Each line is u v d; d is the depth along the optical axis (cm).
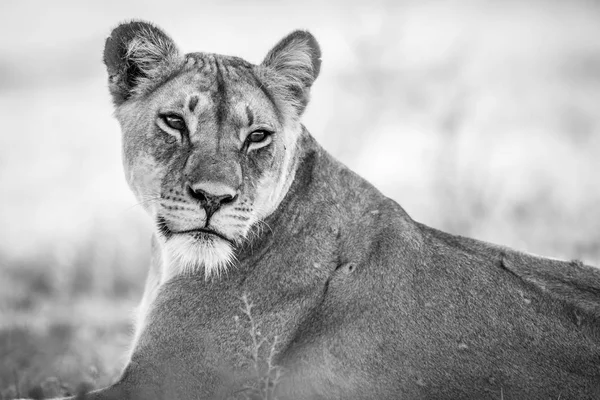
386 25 3562
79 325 1673
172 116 1028
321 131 3547
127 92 1088
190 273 1025
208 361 992
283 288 1018
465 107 3369
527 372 980
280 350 1001
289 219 1052
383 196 1079
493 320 998
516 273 1025
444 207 2423
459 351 991
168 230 1020
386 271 1018
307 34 1116
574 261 1051
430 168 2806
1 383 1291
